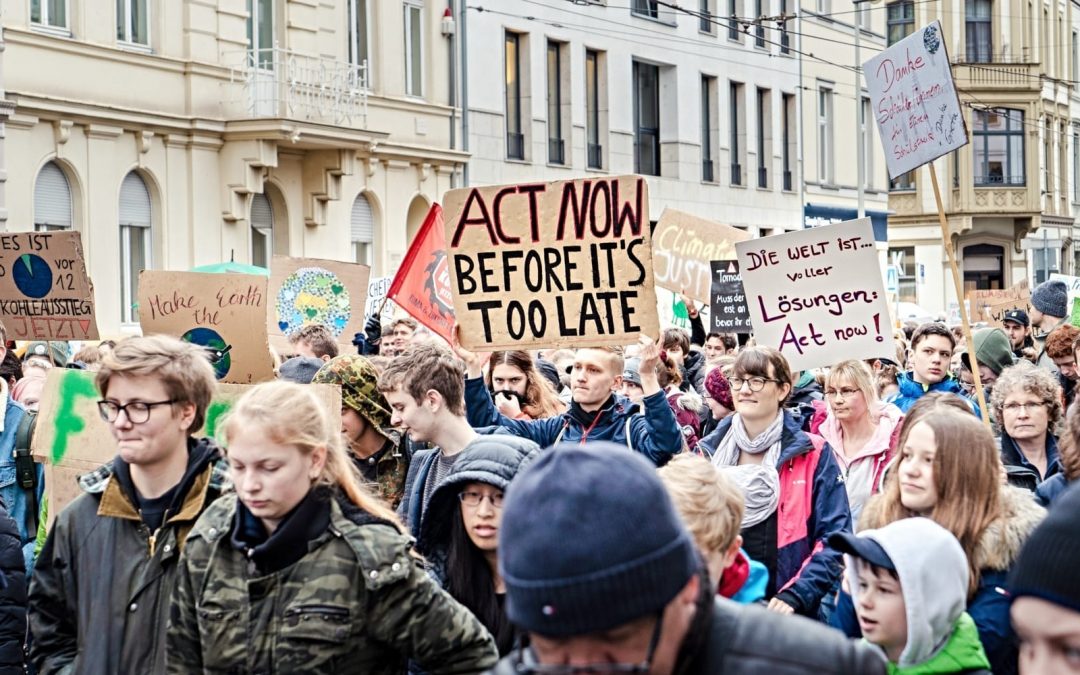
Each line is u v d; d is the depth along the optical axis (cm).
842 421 739
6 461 705
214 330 809
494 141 2752
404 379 564
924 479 487
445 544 508
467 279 748
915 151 879
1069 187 5581
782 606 584
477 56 2703
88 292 924
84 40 1959
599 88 3077
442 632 403
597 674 246
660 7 3266
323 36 2370
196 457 451
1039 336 1354
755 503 617
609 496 244
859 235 809
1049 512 256
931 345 951
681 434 683
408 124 2539
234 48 2211
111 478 454
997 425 745
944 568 414
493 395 872
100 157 1992
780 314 829
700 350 1291
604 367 709
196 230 2142
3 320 945
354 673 401
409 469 588
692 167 3362
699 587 266
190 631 415
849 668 273
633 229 721
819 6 4025
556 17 2912
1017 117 5012
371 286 1623
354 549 398
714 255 1309
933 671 418
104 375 444
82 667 445
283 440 394
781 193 3778
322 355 987
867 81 919
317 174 2334
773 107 3731
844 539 419
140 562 446
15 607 528
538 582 242
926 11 4994
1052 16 5431
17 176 1867
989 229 5053
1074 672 249
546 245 734
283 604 397
